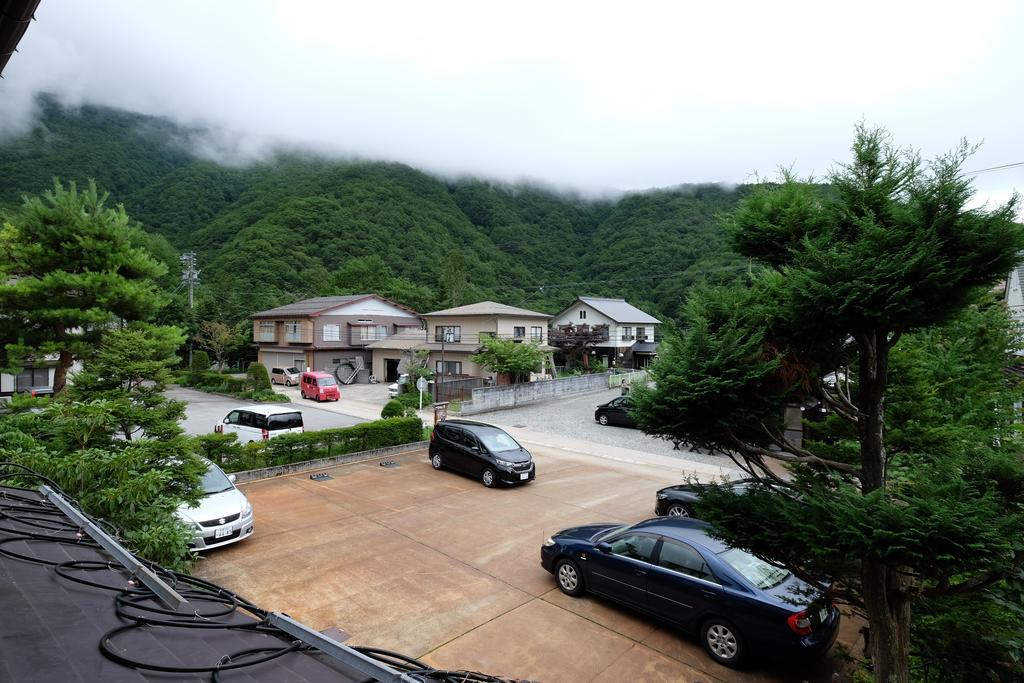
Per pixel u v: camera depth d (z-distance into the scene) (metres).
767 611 5.74
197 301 46.81
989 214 3.54
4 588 2.46
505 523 10.42
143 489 6.33
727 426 4.27
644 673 5.88
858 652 6.39
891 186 4.01
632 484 13.46
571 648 6.32
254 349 46.03
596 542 7.44
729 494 4.53
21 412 11.49
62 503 4.05
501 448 13.25
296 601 7.19
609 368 40.97
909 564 3.53
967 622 4.73
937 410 7.12
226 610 2.80
